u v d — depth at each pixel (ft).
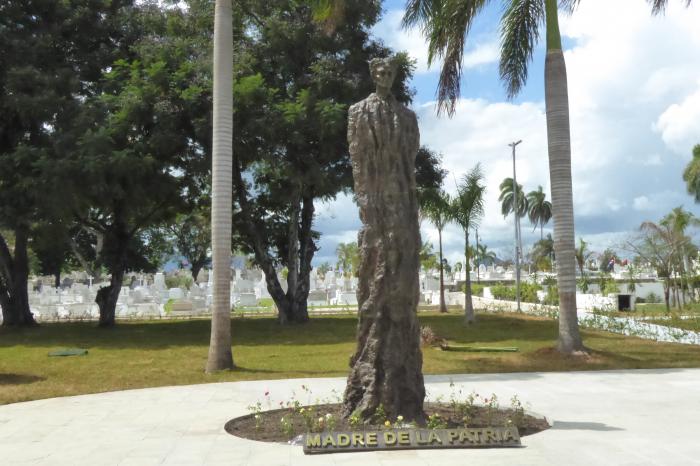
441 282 101.14
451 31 49.62
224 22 44.52
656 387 35.01
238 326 75.66
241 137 65.31
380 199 23.68
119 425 26.40
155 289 136.87
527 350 52.75
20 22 72.59
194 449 21.42
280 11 73.61
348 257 209.97
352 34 73.97
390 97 24.52
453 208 76.74
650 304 119.03
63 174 60.44
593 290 131.85
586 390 34.01
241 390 35.91
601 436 22.27
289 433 22.98
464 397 31.45
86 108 67.46
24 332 70.54
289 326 75.41
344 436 20.72
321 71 68.69
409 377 23.38
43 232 76.69
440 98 51.11
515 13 50.47
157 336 66.54
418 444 20.62
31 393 36.19
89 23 75.72
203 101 64.85
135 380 40.63
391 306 23.40
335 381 38.88
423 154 80.07
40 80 66.28
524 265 217.15
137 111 64.95
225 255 44.11
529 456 19.44
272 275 77.82
